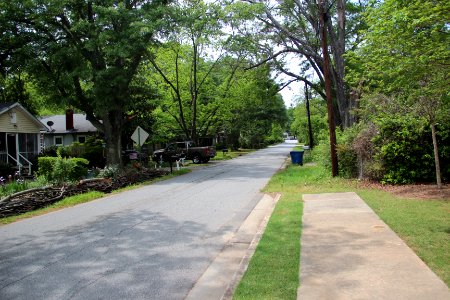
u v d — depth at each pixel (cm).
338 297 440
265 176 2052
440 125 1318
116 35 2061
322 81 3016
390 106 1458
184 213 1068
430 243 629
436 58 820
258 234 788
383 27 888
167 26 2208
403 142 1344
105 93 2150
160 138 3788
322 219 859
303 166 2445
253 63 3325
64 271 610
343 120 2331
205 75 3769
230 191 1501
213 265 623
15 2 2011
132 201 1330
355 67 1967
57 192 1370
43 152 2998
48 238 834
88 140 3228
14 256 705
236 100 4144
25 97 3553
